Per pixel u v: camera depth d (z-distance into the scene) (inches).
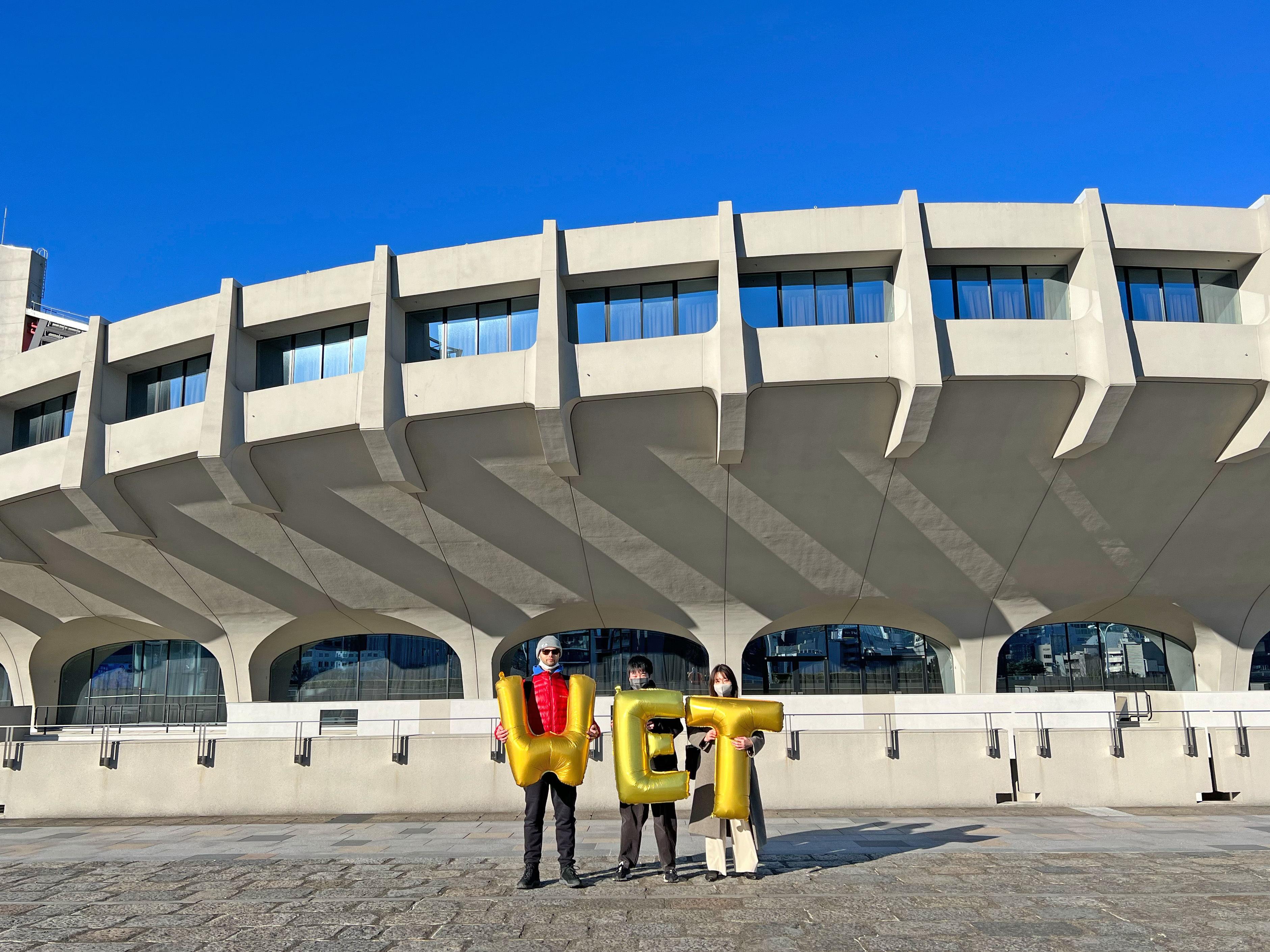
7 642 1237.1
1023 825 407.2
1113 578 924.0
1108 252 748.0
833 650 1021.2
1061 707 597.9
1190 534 880.3
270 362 903.7
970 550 885.8
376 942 209.5
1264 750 512.4
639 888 265.4
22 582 1132.5
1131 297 802.2
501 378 786.8
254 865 316.2
